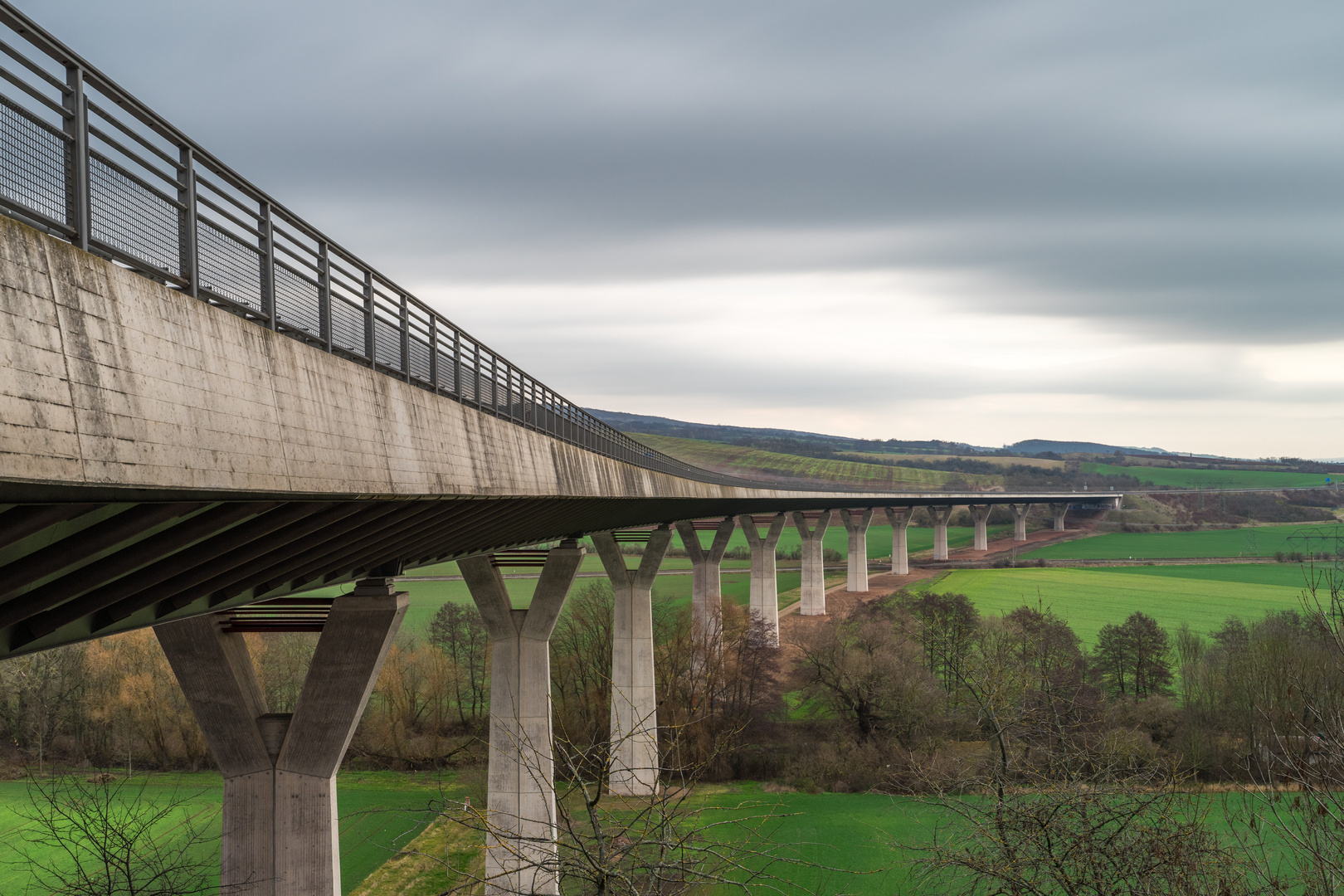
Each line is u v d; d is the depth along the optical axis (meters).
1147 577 143.50
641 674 61.00
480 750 66.12
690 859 13.26
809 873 43.28
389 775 64.44
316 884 24.31
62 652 66.00
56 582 11.02
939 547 174.38
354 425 14.57
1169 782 14.94
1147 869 13.55
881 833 48.53
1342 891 13.45
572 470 30.91
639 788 57.62
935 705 63.91
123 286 8.92
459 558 30.83
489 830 13.02
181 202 11.24
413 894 45.38
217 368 10.55
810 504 108.12
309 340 14.66
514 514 28.11
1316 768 14.47
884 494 137.75
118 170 9.83
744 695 73.62
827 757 61.00
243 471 10.88
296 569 16.72
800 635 82.12
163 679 64.94
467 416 20.94
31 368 7.46
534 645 42.56
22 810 54.19
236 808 24.42
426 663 72.19
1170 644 83.31
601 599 81.69
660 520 61.69
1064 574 149.12
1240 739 49.09
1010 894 14.20
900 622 84.00
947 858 14.91
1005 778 15.38
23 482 7.26
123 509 10.26
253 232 13.05
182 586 13.55
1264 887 14.01
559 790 41.91
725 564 148.38
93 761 64.75
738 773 63.72
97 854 28.88
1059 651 58.12
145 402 9.04
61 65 9.12
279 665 69.44
